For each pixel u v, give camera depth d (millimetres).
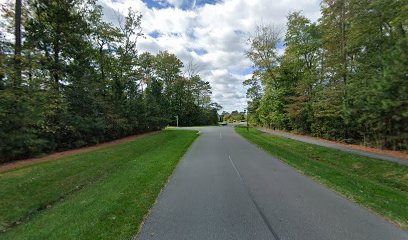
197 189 6477
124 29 27859
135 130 25094
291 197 5773
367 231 3990
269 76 32469
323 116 20453
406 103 10852
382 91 11398
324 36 21531
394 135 14031
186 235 3895
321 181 7250
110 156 11664
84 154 12070
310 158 13516
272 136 24359
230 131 32844
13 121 10422
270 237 3791
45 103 12922
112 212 4836
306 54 27891
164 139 20469
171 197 5820
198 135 25938
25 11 16562
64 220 4586
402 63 10500
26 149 11062
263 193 6082
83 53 19422
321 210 4934
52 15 16719
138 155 12617
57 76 17266
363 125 16531
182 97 60969
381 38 14867
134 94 26109
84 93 16406
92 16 22500
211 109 80312
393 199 6051
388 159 11461
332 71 18781
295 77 30609
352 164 11867
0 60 11047
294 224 4266
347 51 17031
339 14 17938
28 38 16078
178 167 9430
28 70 12945
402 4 11719
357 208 5051
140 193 6062
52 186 7125
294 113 25359
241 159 11266
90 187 7039
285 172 8547
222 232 3980
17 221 5191
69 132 14422
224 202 5434
